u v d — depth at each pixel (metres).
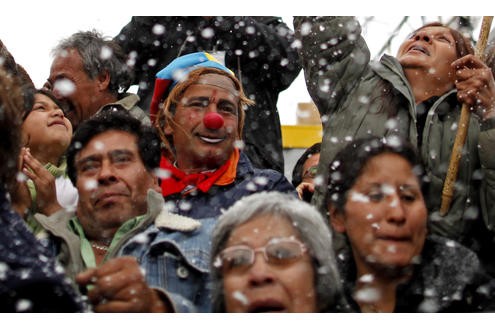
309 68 3.57
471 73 3.25
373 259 2.66
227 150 3.23
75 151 2.99
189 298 2.71
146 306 2.42
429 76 3.37
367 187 2.70
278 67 3.90
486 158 3.14
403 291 2.67
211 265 2.50
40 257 2.22
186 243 2.81
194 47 3.86
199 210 3.15
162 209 2.93
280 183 3.27
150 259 2.75
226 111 3.26
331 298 2.46
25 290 2.18
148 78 3.89
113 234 2.92
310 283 2.43
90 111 3.71
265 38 3.88
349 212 2.71
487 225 3.14
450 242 2.74
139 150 2.99
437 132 3.26
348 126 3.36
